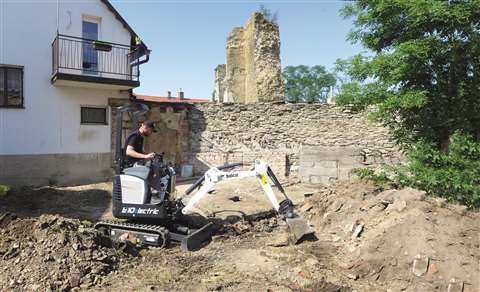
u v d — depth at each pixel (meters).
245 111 15.69
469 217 5.48
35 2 12.08
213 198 9.91
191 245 6.17
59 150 12.63
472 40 6.62
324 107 15.27
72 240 5.21
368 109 8.41
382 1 6.88
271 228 7.52
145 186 6.37
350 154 14.42
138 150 6.75
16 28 11.76
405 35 7.18
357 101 7.80
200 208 8.66
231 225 7.35
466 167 6.41
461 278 4.56
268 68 19.12
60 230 5.34
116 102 13.74
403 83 7.34
